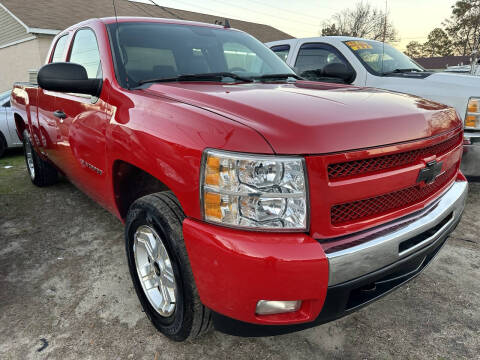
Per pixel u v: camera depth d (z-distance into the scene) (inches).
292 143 51.6
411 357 70.0
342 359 69.5
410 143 61.1
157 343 73.2
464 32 1914.4
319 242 54.2
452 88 141.6
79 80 82.5
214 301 56.3
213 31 112.5
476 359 69.4
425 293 89.9
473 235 120.5
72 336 75.1
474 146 133.0
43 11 573.3
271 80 98.4
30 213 140.3
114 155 76.7
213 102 64.4
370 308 84.6
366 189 56.6
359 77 169.3
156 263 72.4
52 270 99.8
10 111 244.7
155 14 807.1
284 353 70.9
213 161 53.2
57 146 114.0
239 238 51.6
